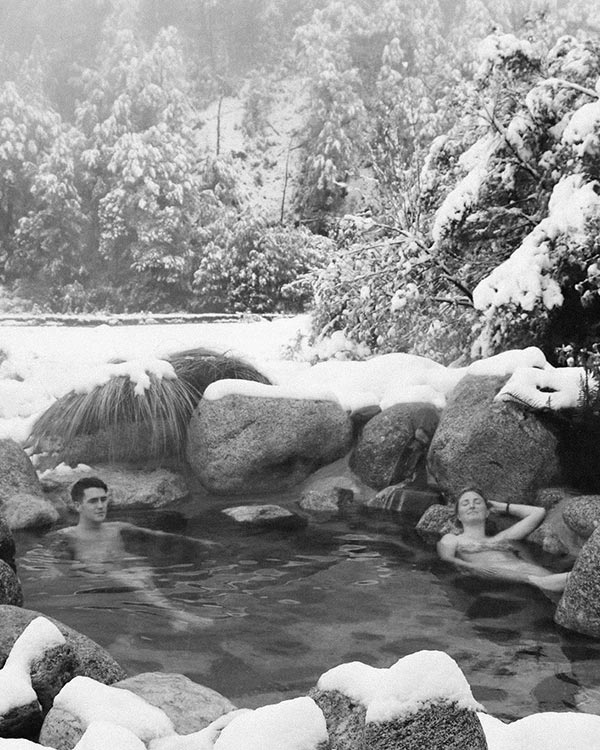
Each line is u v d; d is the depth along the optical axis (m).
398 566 5.90
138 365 8.80
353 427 8.71
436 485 7.82
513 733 2.48
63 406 8.62
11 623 3.63
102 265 33.00
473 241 10.23
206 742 2.73
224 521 7.27
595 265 8.33
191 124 42.81
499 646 4.38
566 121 9.48
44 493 7.77
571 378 7.55
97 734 2.28
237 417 8.24
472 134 10.63
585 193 8.31
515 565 5.92
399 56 40.75
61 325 21.36
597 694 3.76
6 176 33.56
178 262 31.09
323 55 39.69
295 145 43.06
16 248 32.81
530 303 8.50
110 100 38.16
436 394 8.60
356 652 4.30
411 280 10.37
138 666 4.09
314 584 5.48
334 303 11.77
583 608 4.59
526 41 10.10
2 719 2.80
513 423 7.27
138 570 5.79
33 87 38.53
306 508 7.82
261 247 29.02
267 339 15.23
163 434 8.49
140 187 32.41
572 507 6.34
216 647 4.36
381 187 11.69
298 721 2.24
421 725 2.13
